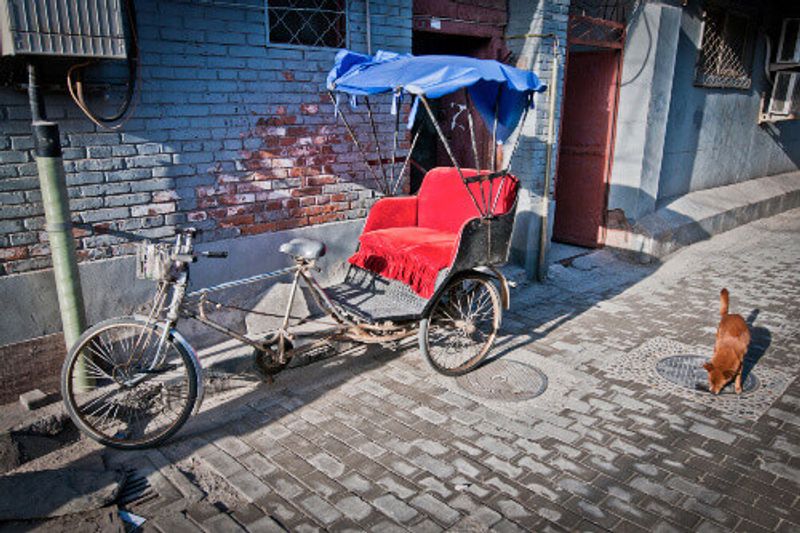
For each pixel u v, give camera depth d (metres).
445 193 5.10
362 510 3.20
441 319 4.75
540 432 3.96
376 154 5.86
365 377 4.75
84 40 3.45
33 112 3.61
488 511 3.19
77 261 4.03
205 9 4.47
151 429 3.99
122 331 4.31
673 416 4.17
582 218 8.55
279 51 4.95
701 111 9.44
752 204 10.37
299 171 5.29
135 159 4.31
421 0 6.01
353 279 4.96
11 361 3.94
